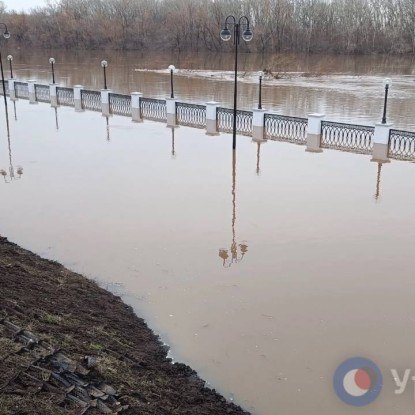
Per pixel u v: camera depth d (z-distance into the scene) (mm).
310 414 4160
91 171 10969
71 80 31172
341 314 5539
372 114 19703
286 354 4895
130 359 4594
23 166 11344
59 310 5082
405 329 5270
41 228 7805
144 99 18047
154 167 11312
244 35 12961
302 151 12820
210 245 7238
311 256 6906
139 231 7707
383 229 7828
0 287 5125
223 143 13688
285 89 27625
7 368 3816
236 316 5523
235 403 4270
